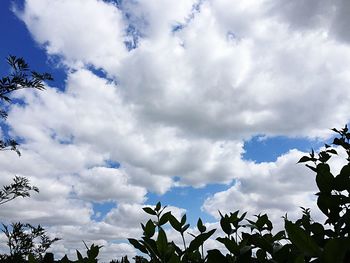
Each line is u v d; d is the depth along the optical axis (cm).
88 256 118
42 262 119
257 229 121
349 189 98
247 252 94
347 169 97
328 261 57
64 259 120
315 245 59
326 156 145
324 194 98
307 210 118
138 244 106
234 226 123
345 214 92
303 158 146
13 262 418
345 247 56
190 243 106
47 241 803
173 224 120
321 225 97
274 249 94
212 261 96
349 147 163
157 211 127
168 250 96
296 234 61
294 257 89
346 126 166
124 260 121
